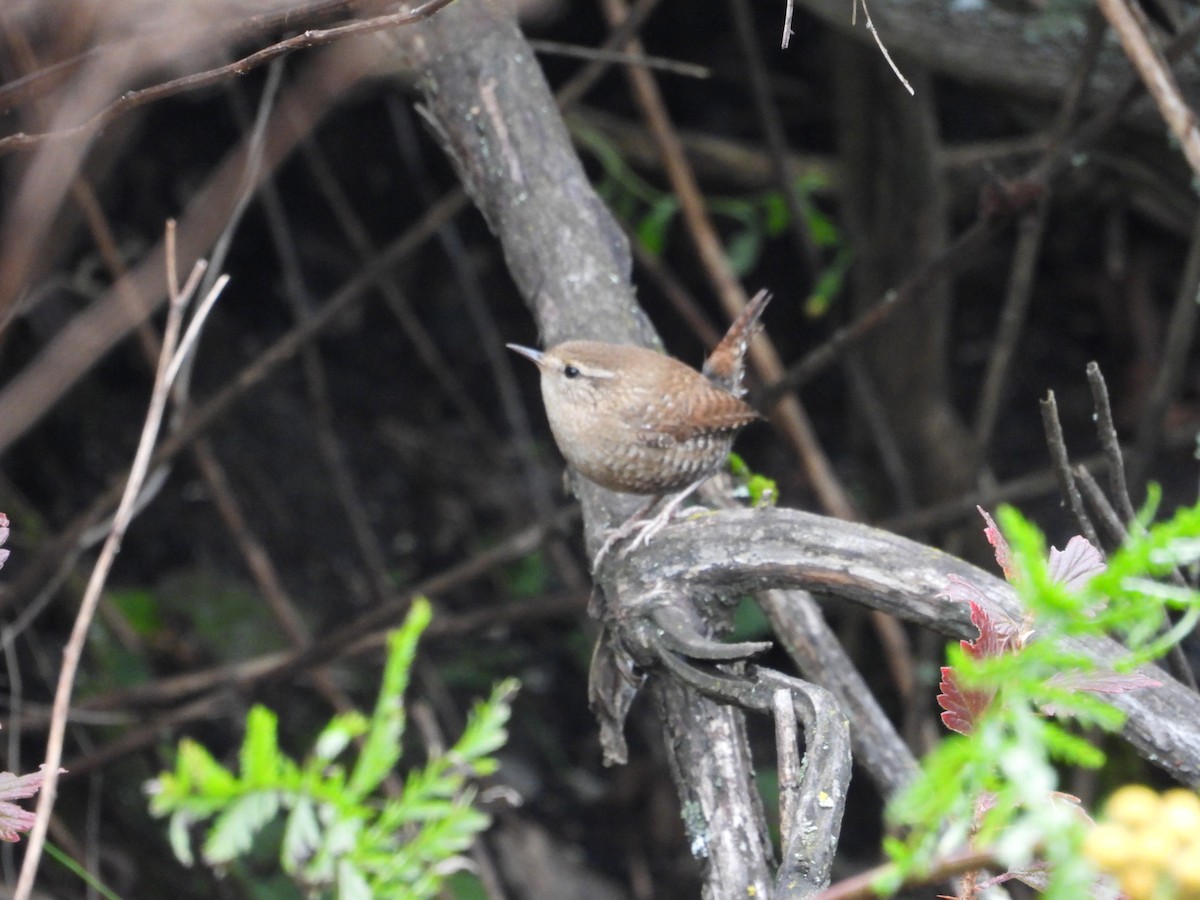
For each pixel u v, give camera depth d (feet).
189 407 37.76
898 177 37.09
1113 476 16.46
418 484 46.60
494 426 48.91
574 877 38.55
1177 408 45.06
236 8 16.24
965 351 49.75
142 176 43.29
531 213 21.88
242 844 9.49
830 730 13.12
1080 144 25.85
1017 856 6.60
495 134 22.07
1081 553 10.19
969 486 38.27
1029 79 27.96
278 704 38.55
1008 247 49.44
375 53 19.51
